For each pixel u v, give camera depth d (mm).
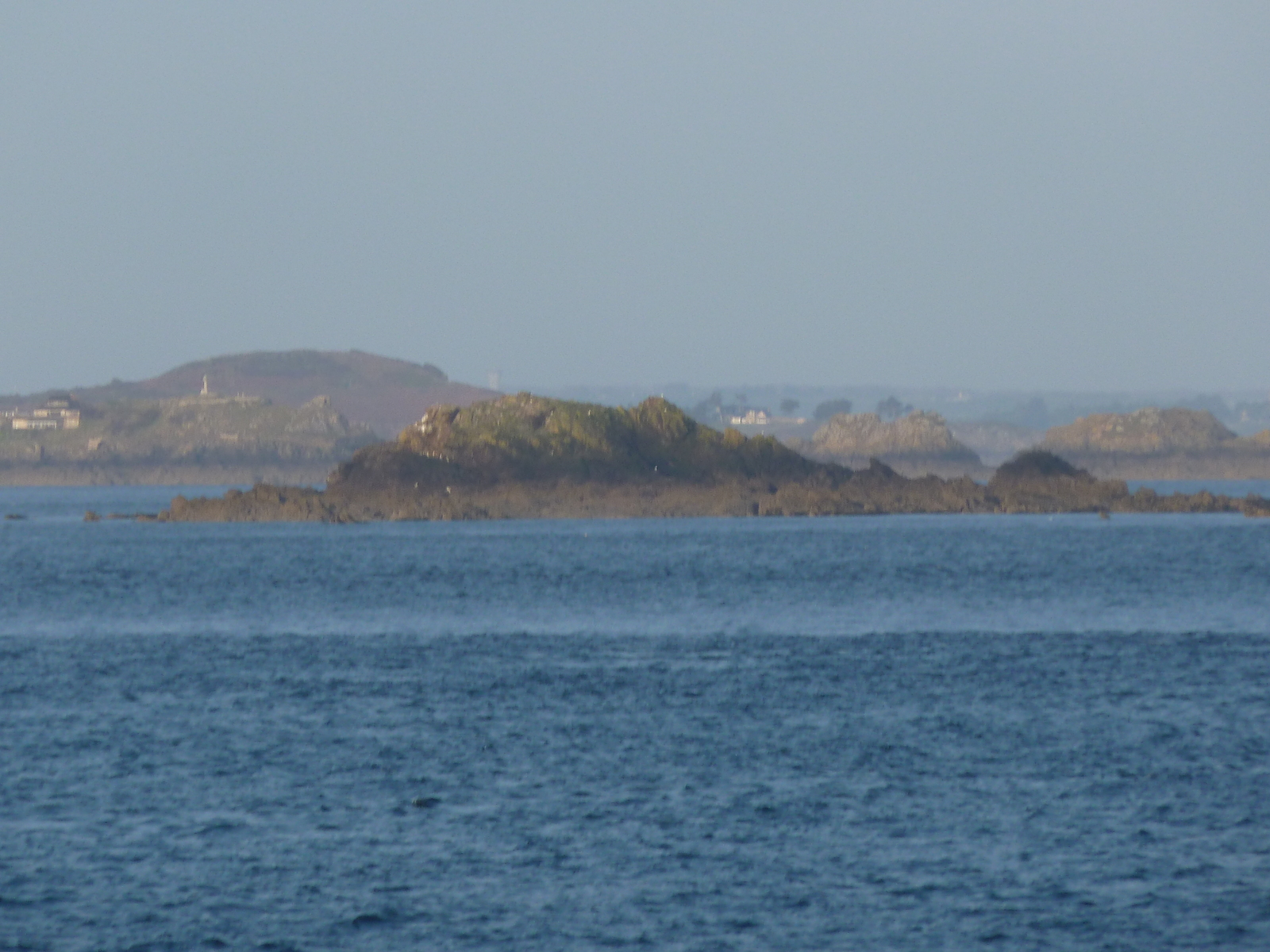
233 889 134625
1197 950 118938
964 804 161875
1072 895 131250
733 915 127188
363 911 128875
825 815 157750
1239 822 153375
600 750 193000
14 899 131875
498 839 149375
